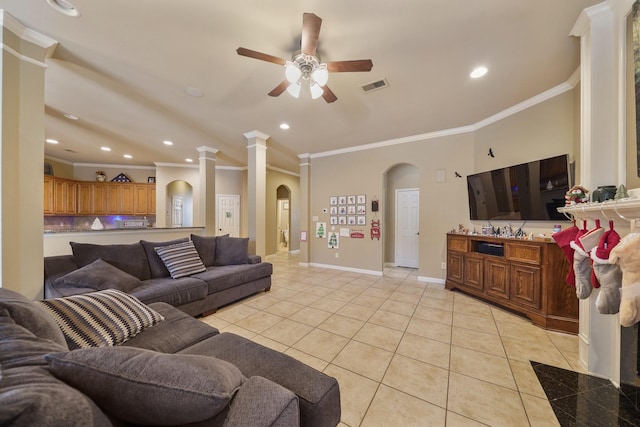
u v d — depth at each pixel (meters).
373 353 2.05
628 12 1.52
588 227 1.82
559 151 2.69
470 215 3.85
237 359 1.20
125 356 0.68
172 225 7.41
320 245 5.57
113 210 6.57
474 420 1.39
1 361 0.61
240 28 1.86
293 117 3.54
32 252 1.94
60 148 5.34
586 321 1.82
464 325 2.57
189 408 0.63
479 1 1.61
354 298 3.42
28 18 1.79
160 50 2.13
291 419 0.73
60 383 0.57
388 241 5.88
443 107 3.20
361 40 1.96
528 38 1.95
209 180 5.22
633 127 1.49
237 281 3.16
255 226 4.25
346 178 5.20
